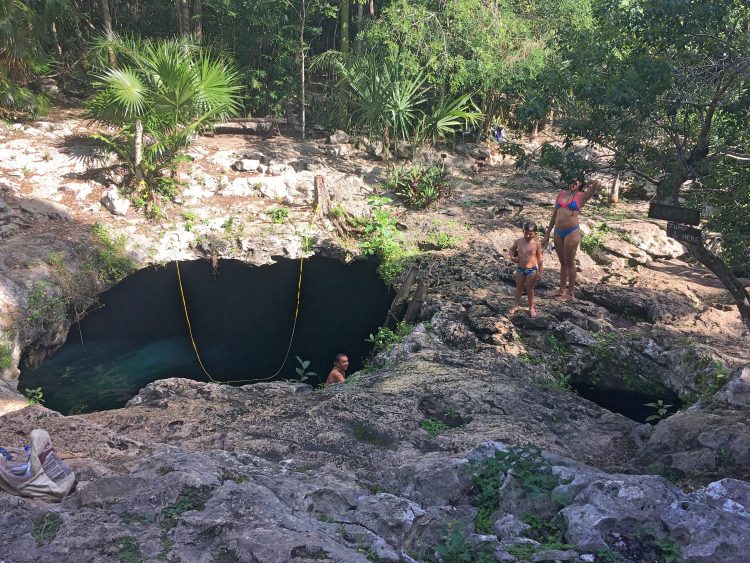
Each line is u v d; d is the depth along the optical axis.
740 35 9.55
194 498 5.62
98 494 5.70
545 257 16.48
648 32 9.81
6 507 5.49
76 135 20.70
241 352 13.76
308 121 25.48
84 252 15.69
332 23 28.84
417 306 14.09
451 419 9.27
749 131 10.30
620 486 5.78
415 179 19.58
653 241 17.09
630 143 10.73
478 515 6.16
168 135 18.34
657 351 11.97
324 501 5.96
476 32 22.00
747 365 9.47
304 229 18.02
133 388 12.30
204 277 16.78
